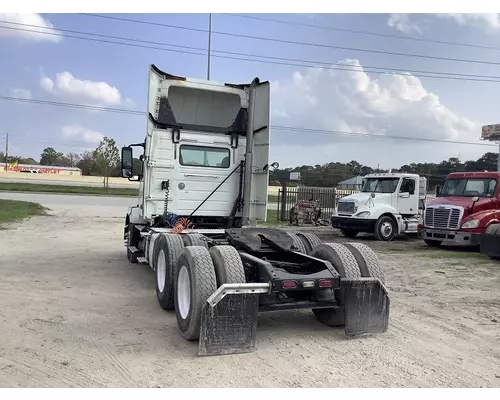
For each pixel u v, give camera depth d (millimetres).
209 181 8453
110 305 6461
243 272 4867
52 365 4270
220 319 4535
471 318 6223
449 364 4539
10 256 10500
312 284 4879
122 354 4582
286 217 25125
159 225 8359
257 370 4258
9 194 36469
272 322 5871
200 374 4137
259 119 8359
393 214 16797
